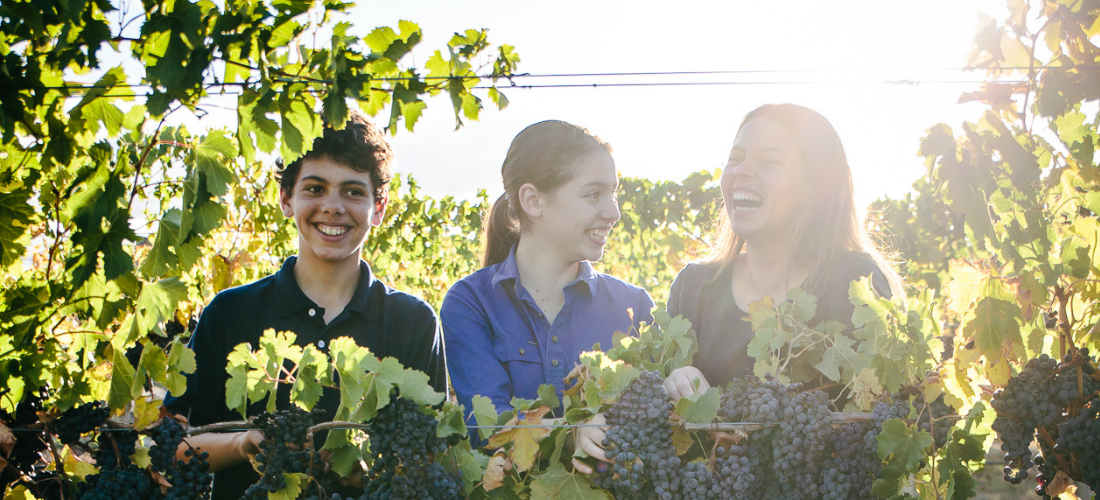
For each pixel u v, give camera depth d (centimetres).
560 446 177
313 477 171
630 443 167
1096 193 191
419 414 164
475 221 903
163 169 475
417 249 865
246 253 537
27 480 178
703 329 223
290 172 222
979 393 186
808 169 211
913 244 752
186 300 183
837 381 180
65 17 151
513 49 189
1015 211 186
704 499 165
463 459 176
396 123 178
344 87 169
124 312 183
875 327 176
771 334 184
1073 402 176
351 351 167
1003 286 182
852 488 170
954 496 173
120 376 181
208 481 173
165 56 156
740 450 169
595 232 244
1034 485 529
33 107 164
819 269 213
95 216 169
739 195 212
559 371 240
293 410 170
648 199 809
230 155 175
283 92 173
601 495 171
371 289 228
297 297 219
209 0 163
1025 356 178
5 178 180
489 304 248
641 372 175
